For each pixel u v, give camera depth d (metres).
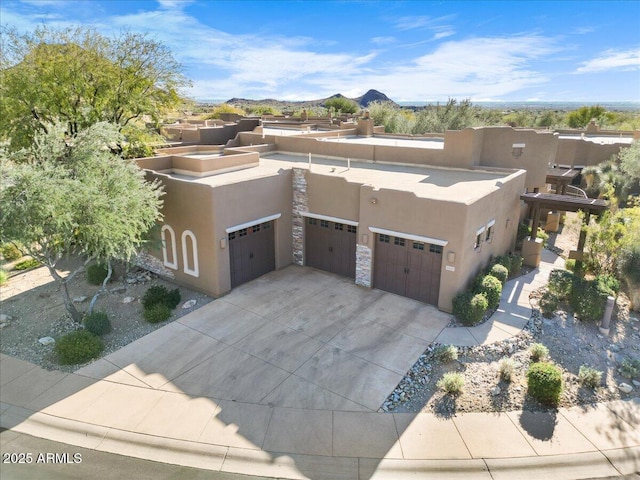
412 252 16.08
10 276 19.31
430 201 14.89
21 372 12.45
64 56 22.34
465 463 9.23
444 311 15.44
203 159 18.98
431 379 11.92
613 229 17.09
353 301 16.39
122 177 13.88
